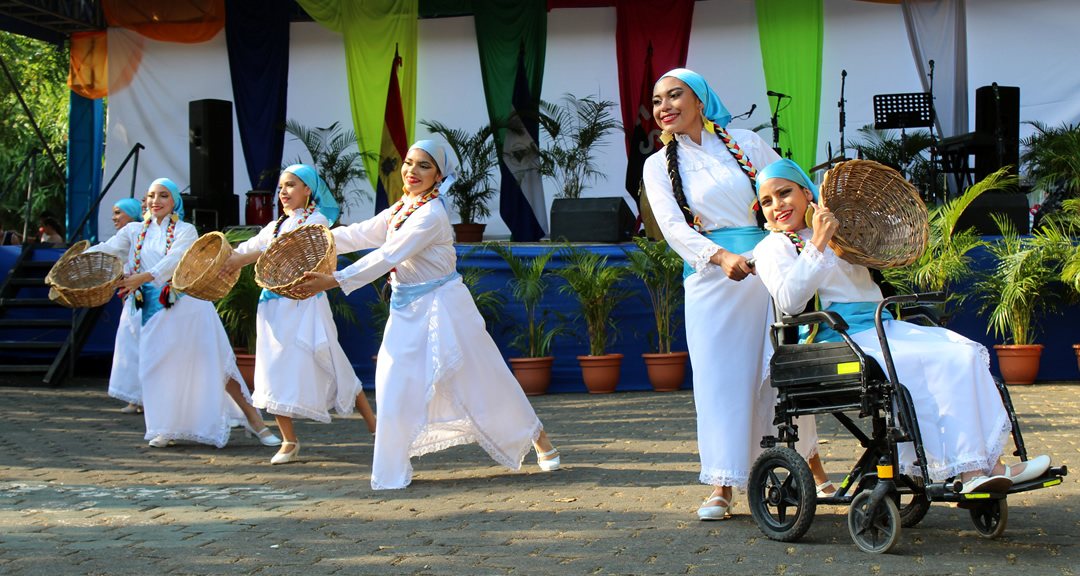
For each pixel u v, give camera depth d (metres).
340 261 9.34
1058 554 3.11
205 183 12.52
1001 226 8.88
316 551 3.34
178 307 6.11
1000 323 8.52
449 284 4.80
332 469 5.29
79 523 3.83
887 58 13.16
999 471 3.14
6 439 6.38
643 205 10.63
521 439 4.91
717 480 3.67
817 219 3.25
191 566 3.13
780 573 2.96
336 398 5.63
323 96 14.16
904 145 11.76
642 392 9.11
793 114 13.20
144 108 14.34
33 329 10.84
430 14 13.95
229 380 6.31
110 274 6.23
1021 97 12.75
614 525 3.69
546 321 9.41
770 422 3.82
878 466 3.15
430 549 3.35
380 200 13.73
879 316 3.11
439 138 14.02
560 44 13.84
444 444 4.97
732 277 3.57
